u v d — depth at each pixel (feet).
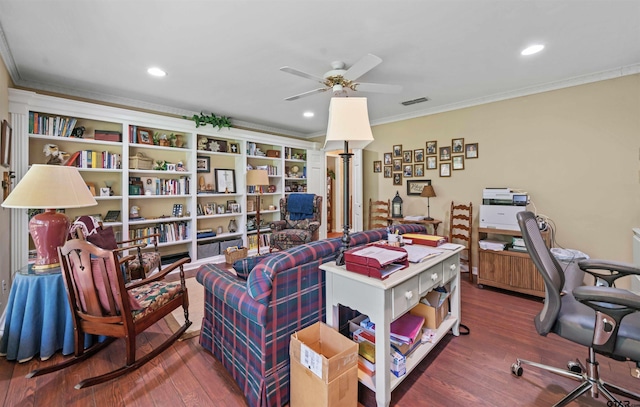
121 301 5.40
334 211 24.72
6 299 7.95
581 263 5.52
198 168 14.39
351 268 4.77
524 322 7.86
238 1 5.68
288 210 15.61
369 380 4.75
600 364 5.94
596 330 4.08
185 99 11.91
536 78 9.80
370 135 4.98
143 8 5.86
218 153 14.61
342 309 5.83
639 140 8.87
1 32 6.73
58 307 6.16
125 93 11.12
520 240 9.91
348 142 5.36
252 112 14.07
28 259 8.98
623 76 9.02
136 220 11.82
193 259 13.43
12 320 5.97
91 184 11.06
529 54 8.03
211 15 6.13
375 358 4.70
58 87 10.21
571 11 6.07
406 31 6.81
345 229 5.40
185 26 6.53
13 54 7.84
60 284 6.18
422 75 9.48
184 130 13.11
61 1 5.61
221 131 14.43
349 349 4.28
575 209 9.97
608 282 5.33
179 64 8.52
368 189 16.11
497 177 11.64
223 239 15.14
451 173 12.92
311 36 7.00
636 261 8.46
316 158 19.42
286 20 6.34
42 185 6.12
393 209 14.43
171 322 7.90
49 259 6.59
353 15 6.18
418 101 12.28
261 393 4.55
